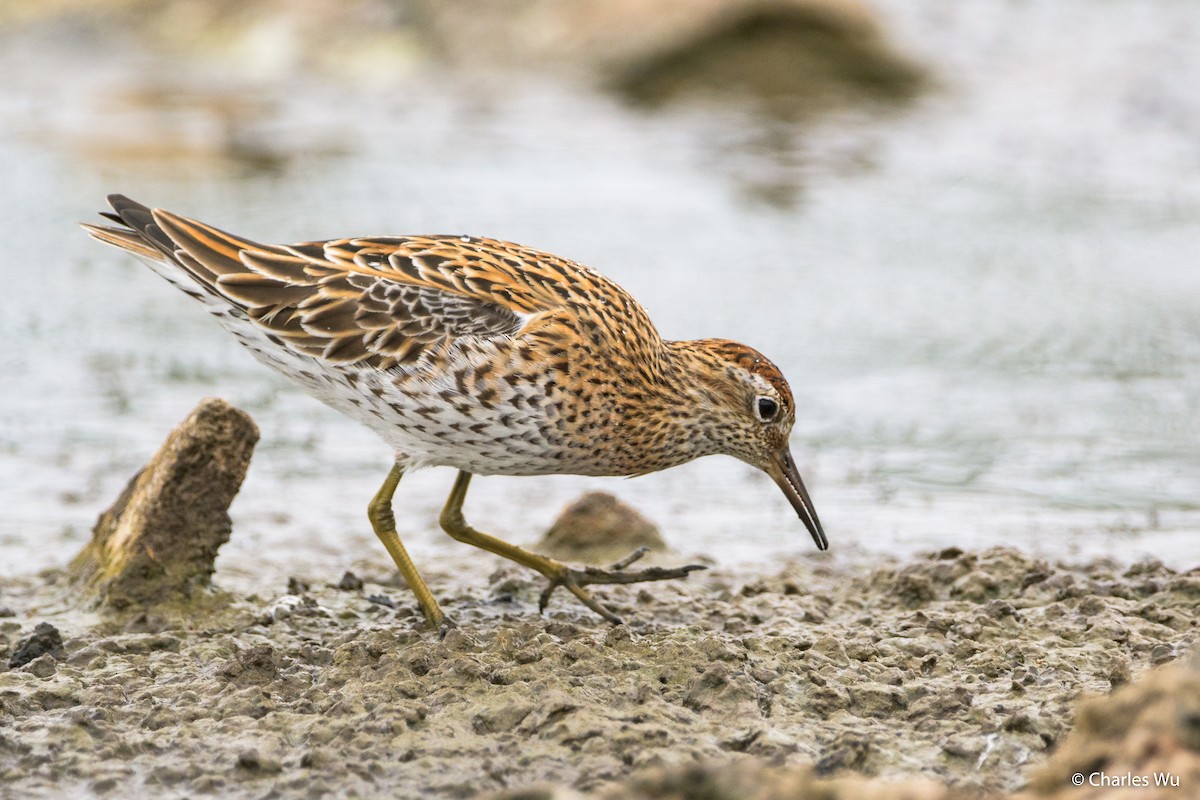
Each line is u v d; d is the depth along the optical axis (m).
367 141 25.44
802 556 12.66
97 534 11.64
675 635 10.22
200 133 25.66
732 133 26.50
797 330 18.08
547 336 10.41
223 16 31.06
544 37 29.83
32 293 19.22
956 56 30.03
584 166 24.34
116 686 9.20
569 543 12.66
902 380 16.86
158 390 16.62
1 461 14.65
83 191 22.19
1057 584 11.03
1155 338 17.86
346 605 11.23
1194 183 23.38
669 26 28.77
